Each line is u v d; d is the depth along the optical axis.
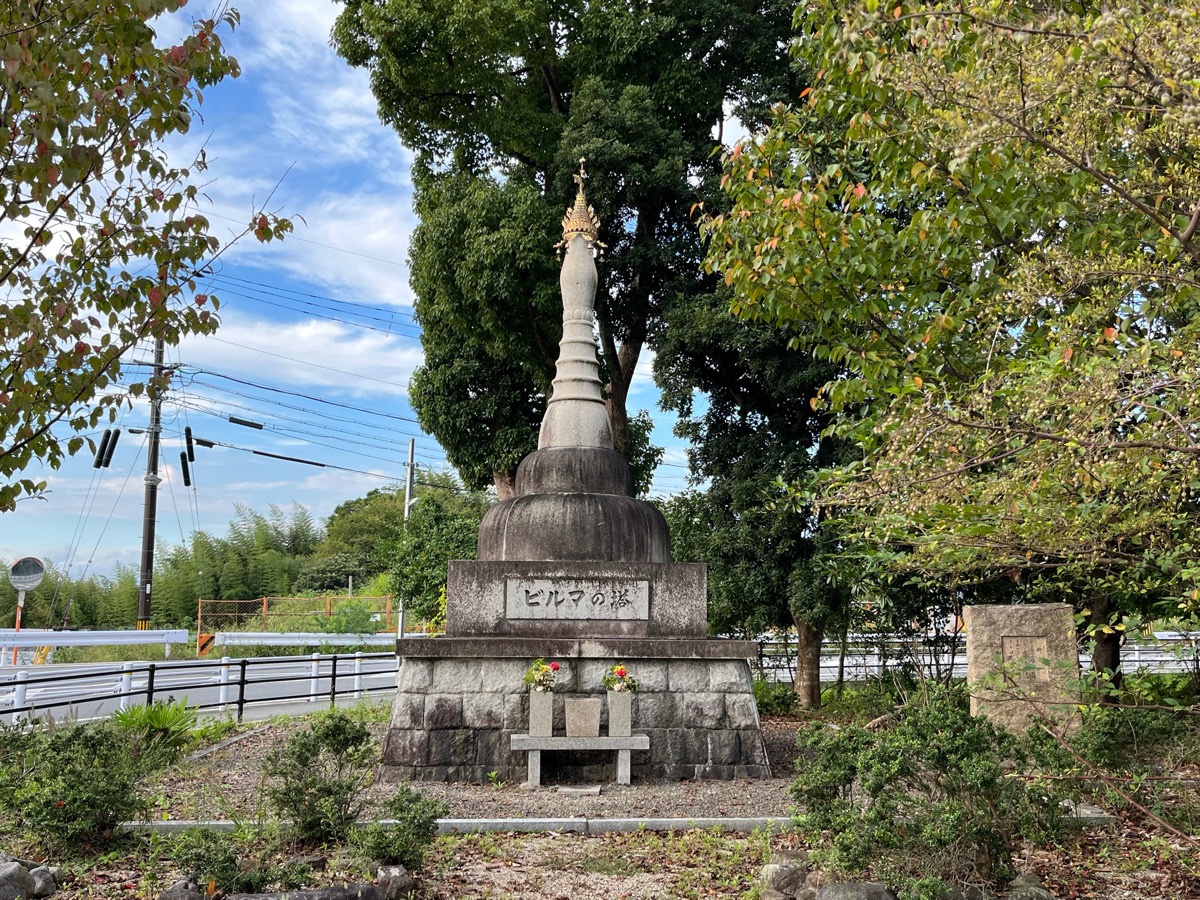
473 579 10.43
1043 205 6.95
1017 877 5.79
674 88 18.02
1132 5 4.40
